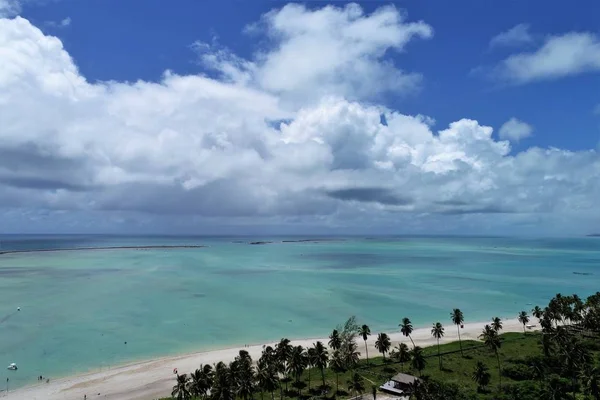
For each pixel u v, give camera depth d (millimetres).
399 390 92312
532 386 86375
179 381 82625
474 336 142000
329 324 160000
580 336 131125
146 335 144000
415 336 143125
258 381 85562
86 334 143500
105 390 98875
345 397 90875
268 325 157875
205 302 194750
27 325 152375
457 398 83062
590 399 81125
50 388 100438
